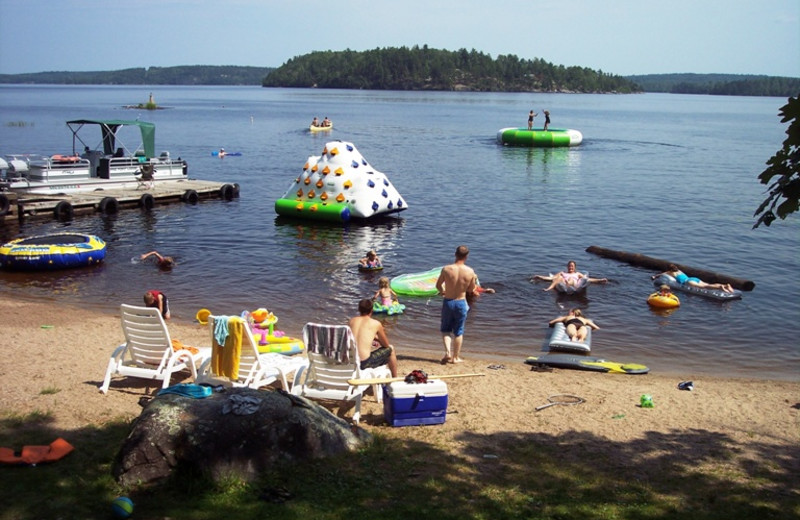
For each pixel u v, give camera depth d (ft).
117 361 30.14
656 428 27.50
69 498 20.11
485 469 23.09
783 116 16.69
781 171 17.02
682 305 53.26
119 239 74.08
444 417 27.20
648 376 36.88
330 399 28.45
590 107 545.03
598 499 21.16
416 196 105.81
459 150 179.52
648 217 90.94
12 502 19.86
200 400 22.76
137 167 101.55
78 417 26.22
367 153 168.35
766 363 41.63
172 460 21.18
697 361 41.60
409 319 48.96
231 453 21.36
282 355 33.14
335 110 397.60
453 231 80.74
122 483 20.88
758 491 22.06
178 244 72.28
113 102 497.87
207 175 128.88
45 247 60.59
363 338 29.04
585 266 65.26
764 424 28.37
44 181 91.76
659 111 495.82
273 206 96.43
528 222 86.63
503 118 341.62
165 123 276.82
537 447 25.07
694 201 104.01
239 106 451.94
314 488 20.97
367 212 83.51
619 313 50.98
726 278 59.00
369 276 60.95
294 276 60.44
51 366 33.12
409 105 481.05
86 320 44.47
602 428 27.32
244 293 55.01
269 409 22.57
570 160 160.25
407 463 23.16
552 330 46.75
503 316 49.80
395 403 26.43
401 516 19.70
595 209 96.37
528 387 32.68
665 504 20.97
